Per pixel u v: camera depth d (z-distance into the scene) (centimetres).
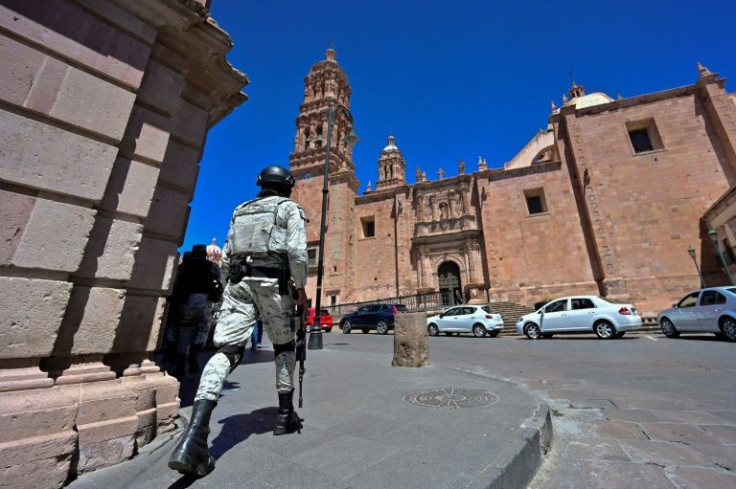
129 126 290
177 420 315
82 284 251
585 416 374
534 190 2736
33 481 186
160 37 321
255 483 183
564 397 462
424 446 236
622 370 641
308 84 4050
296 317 293
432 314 2356
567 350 990
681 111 2438
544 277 2516
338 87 4025
